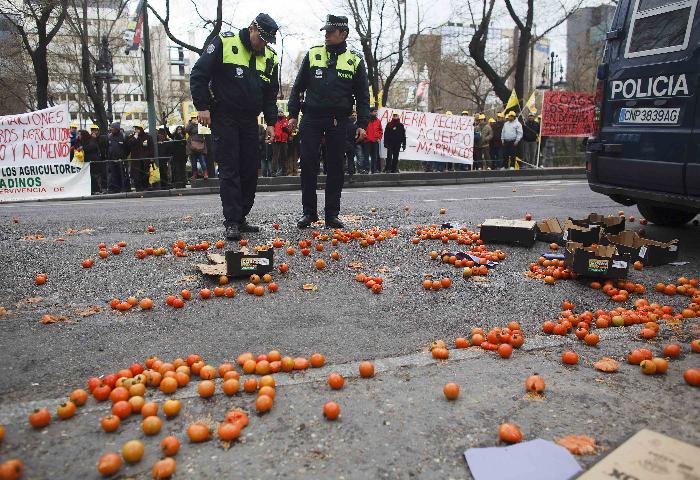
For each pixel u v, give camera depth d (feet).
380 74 125.29
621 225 21.06
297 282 16.70
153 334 12.61
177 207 34.35
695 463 6.98
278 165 58.23
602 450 7.89
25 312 14.03
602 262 16.20
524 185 50.80
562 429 8.46
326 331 12.80
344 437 8.25
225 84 21.30
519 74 79.36
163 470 7.22
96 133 51.88
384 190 46.70
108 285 16.33
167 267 18.21
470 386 9.90
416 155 61.41
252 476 7.34
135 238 22.88
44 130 48.26
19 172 47.85
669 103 19.15
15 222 28.58
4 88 116.06
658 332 12.47
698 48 18.08
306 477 7.34
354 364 10.84
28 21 80.64
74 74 135.44
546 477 7.23
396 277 17.26
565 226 21.50
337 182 24.56
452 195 40.11
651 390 9.71
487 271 17.80
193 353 11.58
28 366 10.89
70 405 8.82
